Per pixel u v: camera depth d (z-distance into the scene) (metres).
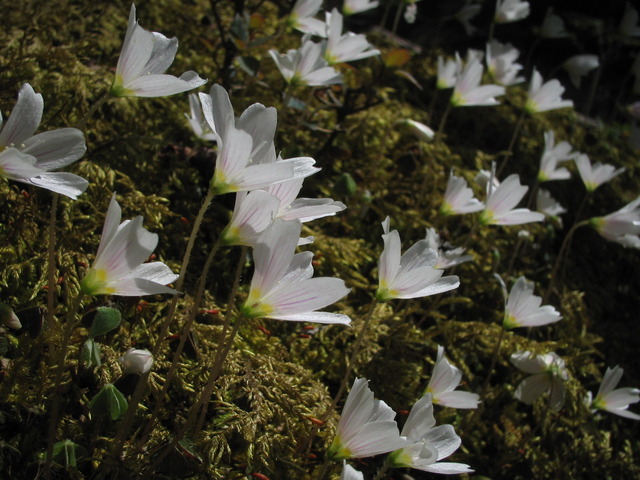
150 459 0.13
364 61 0.26
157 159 0.19
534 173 0.29
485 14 0.36
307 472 0.14
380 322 0.18
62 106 0.17
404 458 0.12
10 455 0.12
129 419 0.12
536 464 0.19
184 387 0.14
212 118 0.11
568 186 0.29
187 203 0.18
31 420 0.13
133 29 0.11
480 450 0.19
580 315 0.24
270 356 0.16
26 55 0.18
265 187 0.11
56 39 0.21
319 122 0.23
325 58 0.19
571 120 0.32
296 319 0.11
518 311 0.17
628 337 0.26
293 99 0.20
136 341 0.15
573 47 0.36
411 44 0.31
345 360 0.17
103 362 0.14
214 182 0.11
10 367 0.13
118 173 0.17
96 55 0.21
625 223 0.20
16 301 0.15
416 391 0.18
